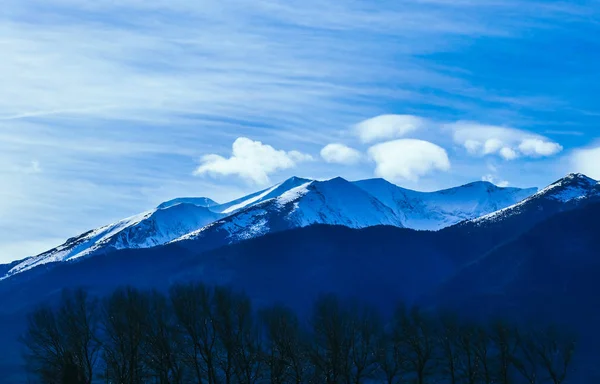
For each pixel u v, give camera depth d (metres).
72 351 117.56
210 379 119.00
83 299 123.56
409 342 129.25
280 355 123.31
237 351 121.56
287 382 123.94
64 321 120.25
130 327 119.25
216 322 121.00
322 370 124.31
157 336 120.00
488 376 127.31
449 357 129.38
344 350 125.81
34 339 121.94
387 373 130.12
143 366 120.19
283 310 131.12
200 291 124.00
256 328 127.50
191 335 120.12
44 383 117.31
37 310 127.81
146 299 123.06
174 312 123.00
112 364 120.06
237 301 124.69
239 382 121.31
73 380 103.38
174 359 120.31
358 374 127.56
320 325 127.31
